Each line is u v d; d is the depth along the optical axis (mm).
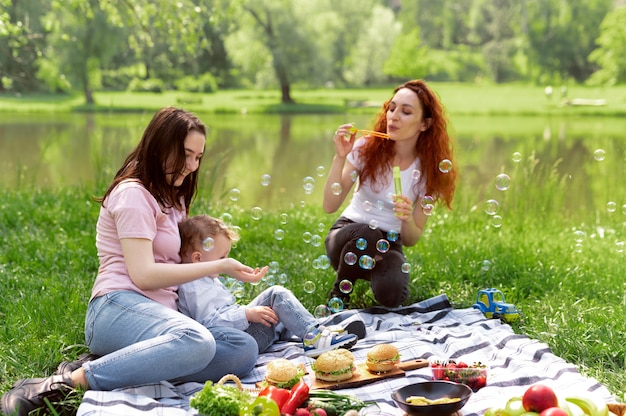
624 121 26359
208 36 30156
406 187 3912
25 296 3898
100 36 24844
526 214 6609
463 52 48062
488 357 3178
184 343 2707
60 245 5008
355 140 4055
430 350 3225
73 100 28359
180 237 3100
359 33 42562
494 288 3979
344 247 3861
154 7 9258
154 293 2947
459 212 6438
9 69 15117
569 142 18359
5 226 5586
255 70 32594
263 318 3127
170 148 2932
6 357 3135
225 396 2385
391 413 2590
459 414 2498
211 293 3150
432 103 3854
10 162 13742
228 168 13477
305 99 34094
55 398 2648
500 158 14828
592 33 42969
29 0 13680
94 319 2891
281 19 31062
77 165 13523
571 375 2861
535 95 37719
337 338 3207
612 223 6602
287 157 15648
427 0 50375
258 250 5094
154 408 2537
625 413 2416
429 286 4344
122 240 2863
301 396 2459
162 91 32062
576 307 3865
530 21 43938
